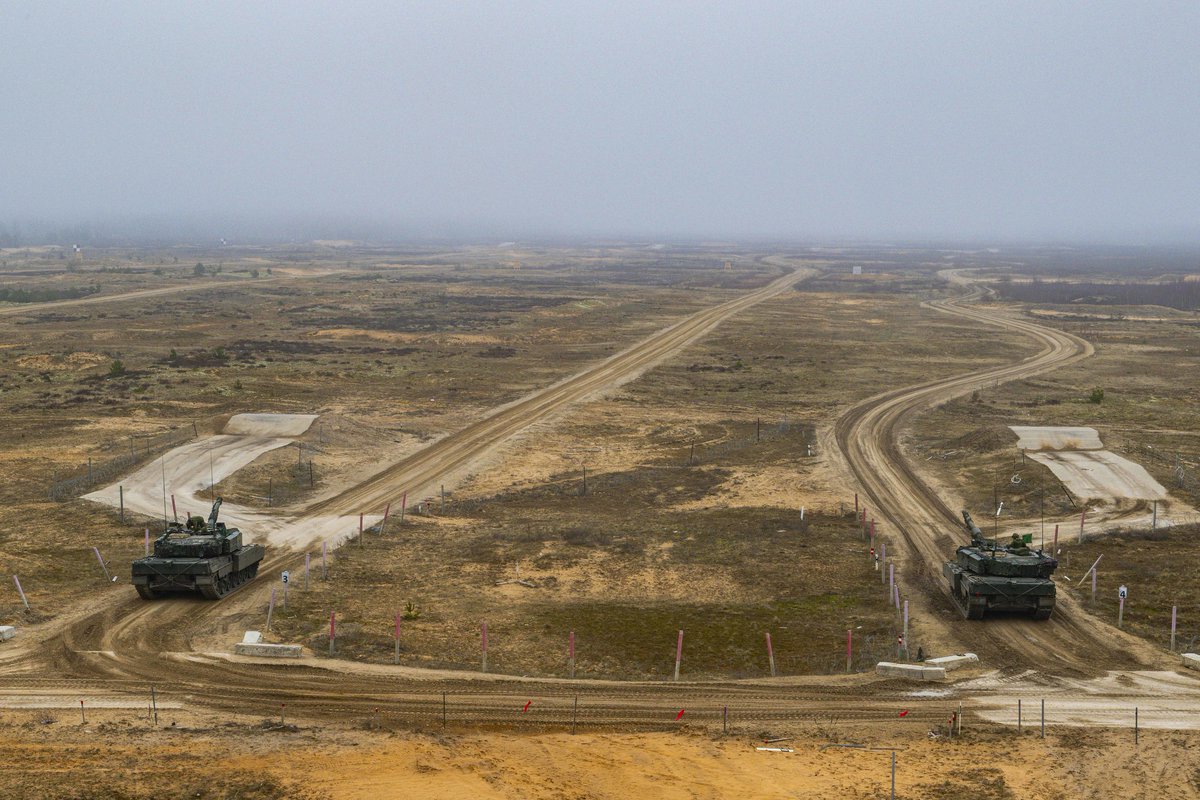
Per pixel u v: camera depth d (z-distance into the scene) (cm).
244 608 3922
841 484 6244
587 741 2772
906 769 2588
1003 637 3678
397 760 2591
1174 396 9719
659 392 9850
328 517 5456
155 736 2717
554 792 2442
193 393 9094
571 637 3375
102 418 7969
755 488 6200
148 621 3750
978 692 3161
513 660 3450
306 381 9994
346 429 7494
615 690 3175
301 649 3422
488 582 4353
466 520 5497
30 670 3250
